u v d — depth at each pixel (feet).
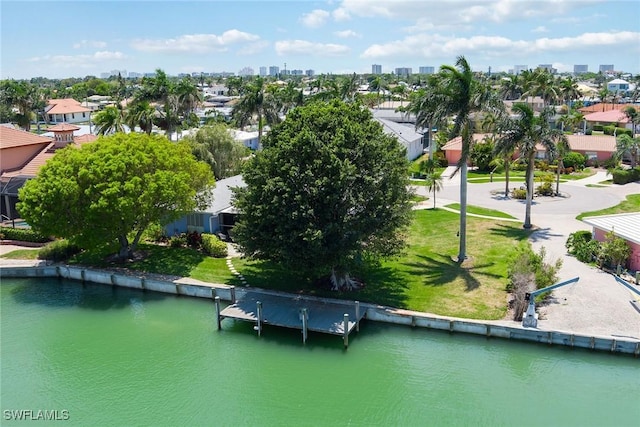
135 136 141.90
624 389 86.63
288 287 122.01
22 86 415.85
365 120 120.78
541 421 79.05
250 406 84.23
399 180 113.70
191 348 101.65
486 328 100.99
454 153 273.54
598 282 118.32
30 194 128.47
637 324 99.81
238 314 107.24
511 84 395.96
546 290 100.27
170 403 85.10
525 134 150.92
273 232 110.01
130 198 124.47
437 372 92.27
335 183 104.01
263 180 111.75
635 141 241.76
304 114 117.50
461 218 132.57
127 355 99.66
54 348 102.63
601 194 201.77
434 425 78.89
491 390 86.94
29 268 139.54
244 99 271.49
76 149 139.95
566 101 453.58
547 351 97.50
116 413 82.99
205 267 135.85
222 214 157.07
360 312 107.86
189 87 306.35
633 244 124.16
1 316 116.37
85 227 129.08
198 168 145.18
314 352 99.40
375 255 118.83
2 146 180.65
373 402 84.64
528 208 158.10
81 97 637.71
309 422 80.23
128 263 139.64
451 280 122.42
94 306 121.29
